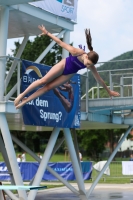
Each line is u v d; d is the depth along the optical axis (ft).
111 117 87.15
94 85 84.58
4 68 61.57
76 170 76.13
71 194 95.71
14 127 95.66
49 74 37.86
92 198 86.22
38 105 64.90
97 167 128.98
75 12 77.30
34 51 244.42
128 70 79.05
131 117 93.04
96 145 312.50
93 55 36.96
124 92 80.38
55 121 68.69
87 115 78.95
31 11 68.59
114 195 92.02
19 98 38.68
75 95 73.97
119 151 382.63
